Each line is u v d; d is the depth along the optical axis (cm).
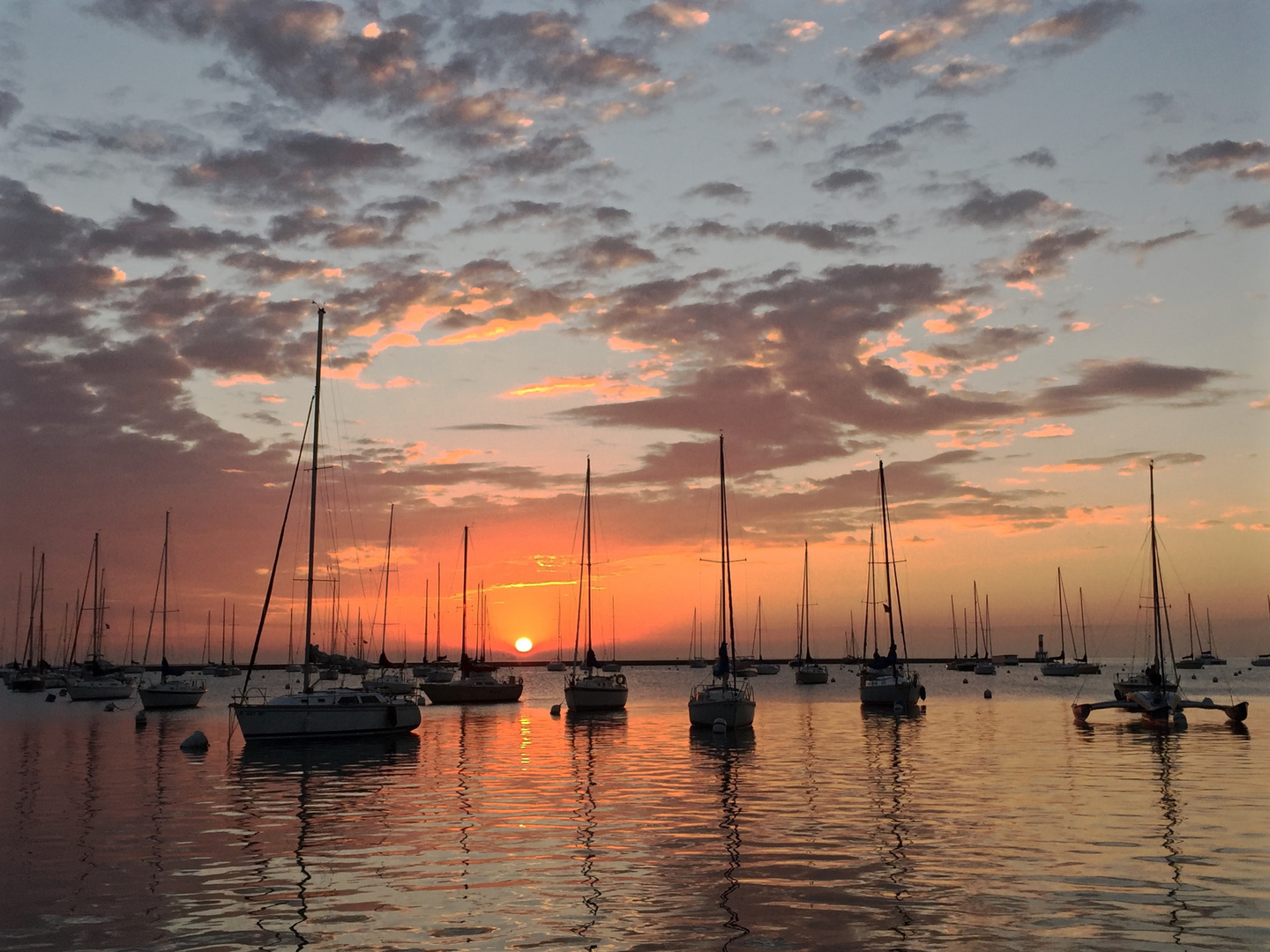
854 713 7700
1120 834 2492
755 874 2078
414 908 1828
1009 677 17238
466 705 9181
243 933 1684
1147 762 4100
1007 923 1712
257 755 4653
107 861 2234
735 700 5859
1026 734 5588
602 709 7762
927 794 3198
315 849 2367
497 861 2217
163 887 1992
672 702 10212
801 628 14412
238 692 11631
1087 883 1983
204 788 3484
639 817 2798
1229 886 1958
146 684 10588
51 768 4138
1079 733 5697
